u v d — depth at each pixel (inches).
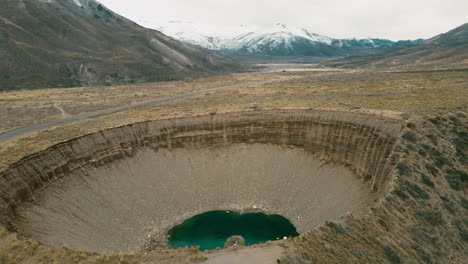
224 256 1083.9
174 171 2375.7
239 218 2081.7
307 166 2348.7
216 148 2591.0
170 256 1095.0
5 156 1713.8
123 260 1045.2
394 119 2022.6
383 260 1168.8
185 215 2103.8
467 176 1651.1
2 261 982.4
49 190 1739.7
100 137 2230.6
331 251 1124.5
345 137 2246.6
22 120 2775.6
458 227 1459.2
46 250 1068.5
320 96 3245.6
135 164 2294.5
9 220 1389.0
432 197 1524.4
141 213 1996.8
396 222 1362.0
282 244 1144.8
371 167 1967.3
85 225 1716.3
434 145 1760.6
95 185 1982.0
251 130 2637.8
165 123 2566.4
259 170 2433.6
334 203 1983.3
